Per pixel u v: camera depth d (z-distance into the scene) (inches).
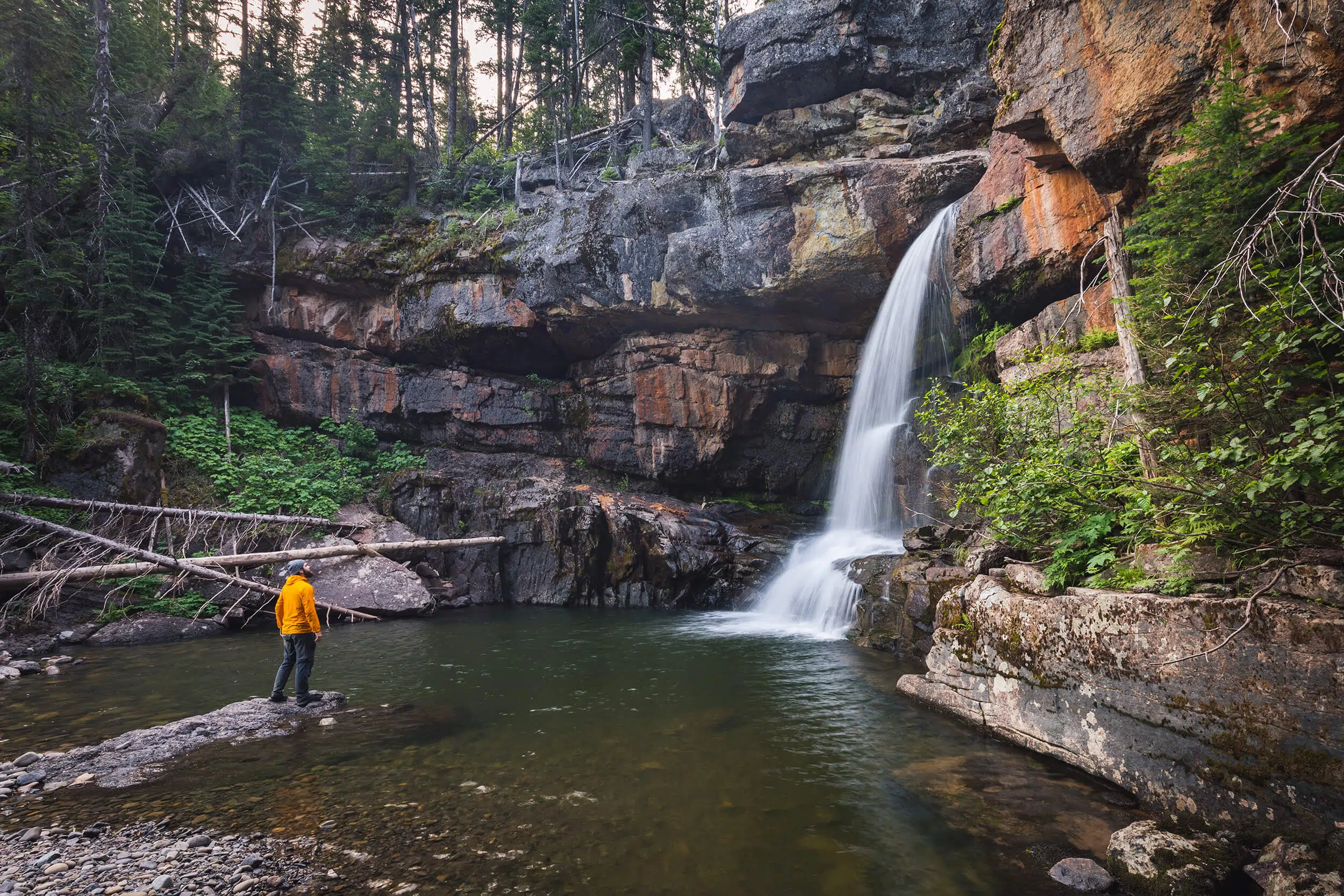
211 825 203.0
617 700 341.4
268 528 661.3
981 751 260.4
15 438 628.1
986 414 331.0
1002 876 174.1
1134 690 213.3
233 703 324.8
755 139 804.6
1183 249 254.8
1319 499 192.1
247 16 1151.0
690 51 1240.2
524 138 1268.5
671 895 164.7
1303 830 164.6
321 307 909.8
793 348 808.3
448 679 386.6
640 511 732.0
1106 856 179.9
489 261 850.8
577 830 199.3
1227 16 304.5
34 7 729.0
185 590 582.6
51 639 481.7
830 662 423.2
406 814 210.7
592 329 835.4
